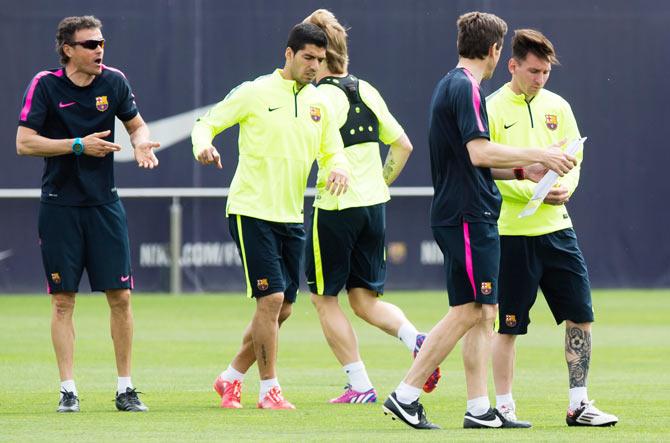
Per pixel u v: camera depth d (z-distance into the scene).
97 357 39.69
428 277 68.94
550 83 68.50
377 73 67.25
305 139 28.62
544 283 26.45
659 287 69.69
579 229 69.06
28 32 65.31
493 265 23.78
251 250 28.27
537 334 49.50
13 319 53.25
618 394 31.12
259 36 66.94
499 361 26.36
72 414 26.75
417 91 67.56
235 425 25.00
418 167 67.88
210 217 67.88
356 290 30.92
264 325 28.31
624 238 69.31
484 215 23.73
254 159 28.39
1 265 65.75
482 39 24.25
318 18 31.05
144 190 66.69
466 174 23.73
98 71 27.39
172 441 22.36
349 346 29.89
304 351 42.53
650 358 40.50
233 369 28.92
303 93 28.73
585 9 68.44
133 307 60.09
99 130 27.81
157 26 66.31
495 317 24.42
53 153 26.75
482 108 23.59
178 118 66.69
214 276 68.12
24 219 65.94
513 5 67.94
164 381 33.91
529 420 26.38
